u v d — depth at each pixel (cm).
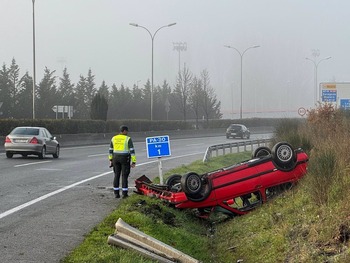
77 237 886
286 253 782
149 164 2525
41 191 1465
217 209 1194
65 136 4231
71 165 2338
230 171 1198
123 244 765
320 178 956
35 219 1045
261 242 879
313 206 945
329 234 761
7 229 949
